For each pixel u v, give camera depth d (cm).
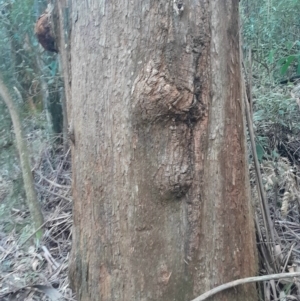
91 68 181
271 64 375
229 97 182
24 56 456
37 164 443
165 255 178
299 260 232
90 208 189
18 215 388
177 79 170
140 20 170
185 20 171
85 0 180
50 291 255
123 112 175
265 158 318
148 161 175
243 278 186
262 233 235
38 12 418
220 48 178
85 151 187
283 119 335
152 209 176
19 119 359
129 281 181
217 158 179
